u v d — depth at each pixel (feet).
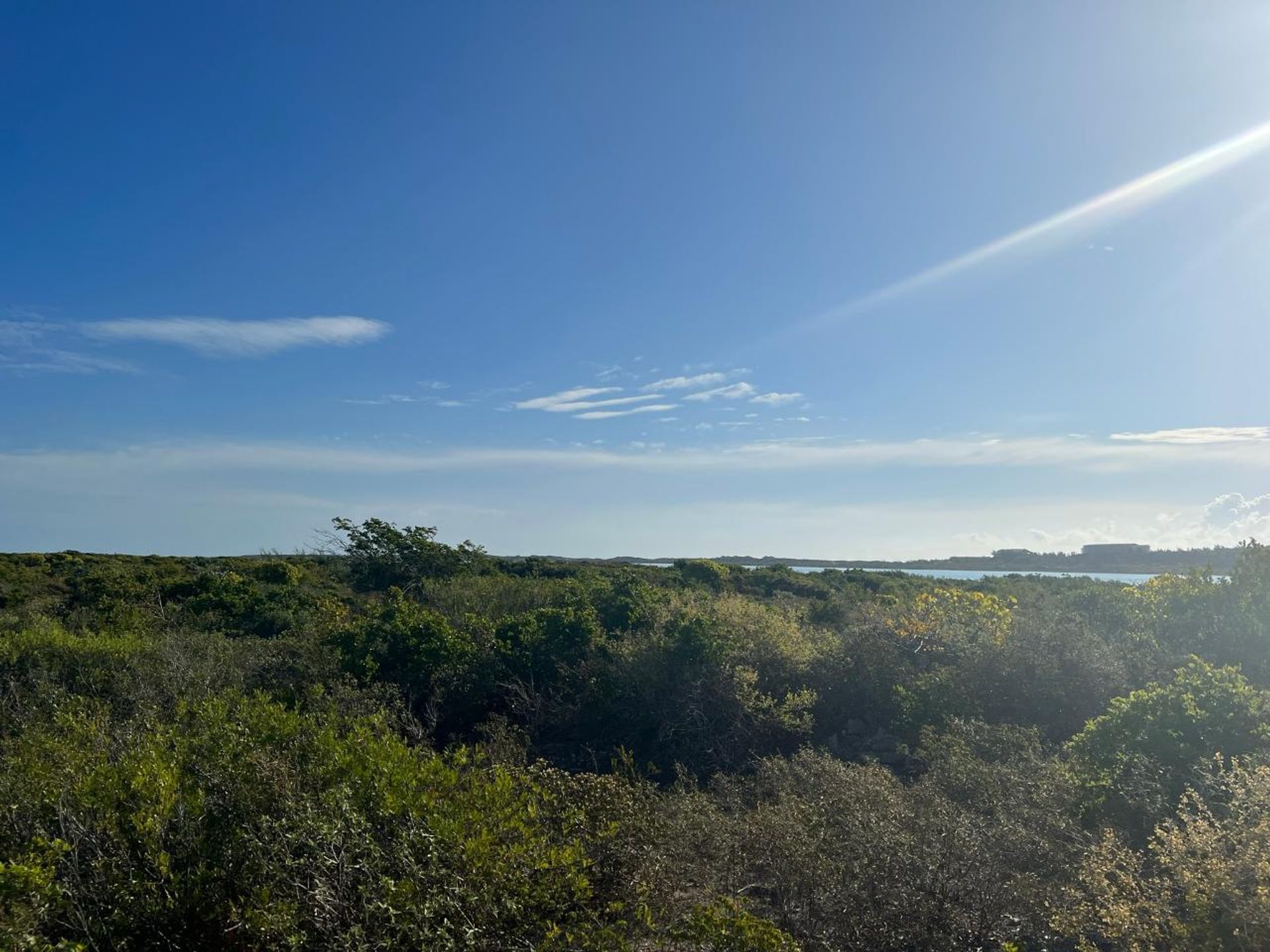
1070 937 16.63
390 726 30.76
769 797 24.41
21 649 35.88
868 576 83.41
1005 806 20.89
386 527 80.74
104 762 17.83
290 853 14.97
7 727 26.43
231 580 66.03
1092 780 22.36
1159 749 22.52
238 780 17.43
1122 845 19.29
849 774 21.99
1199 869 15.48
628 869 16.55
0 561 85.15
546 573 81.92
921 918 15.92
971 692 32.50
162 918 14.39
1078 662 32.65
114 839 15.42
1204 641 35.45
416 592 71.10
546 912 14.97
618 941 14.40
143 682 31.50
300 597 63.57
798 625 43.75
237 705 24.47
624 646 37.58
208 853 15.75
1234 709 22.86
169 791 16.16
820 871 16.93
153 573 76.02
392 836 15.85
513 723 35.47
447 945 13.05
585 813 17.81
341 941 13.33
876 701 34.35
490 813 16.49
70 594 70.54
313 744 19.71
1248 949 14.56
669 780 31.30
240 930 14.89
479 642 39.68
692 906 15.75
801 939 16.20
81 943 13.48
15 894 13.01
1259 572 37.27
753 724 33.22
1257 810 16.93
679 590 60.90
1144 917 15.39
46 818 16.11
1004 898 16.47
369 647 37.65
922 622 38.27
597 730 35.12
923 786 22.06
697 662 34.83
